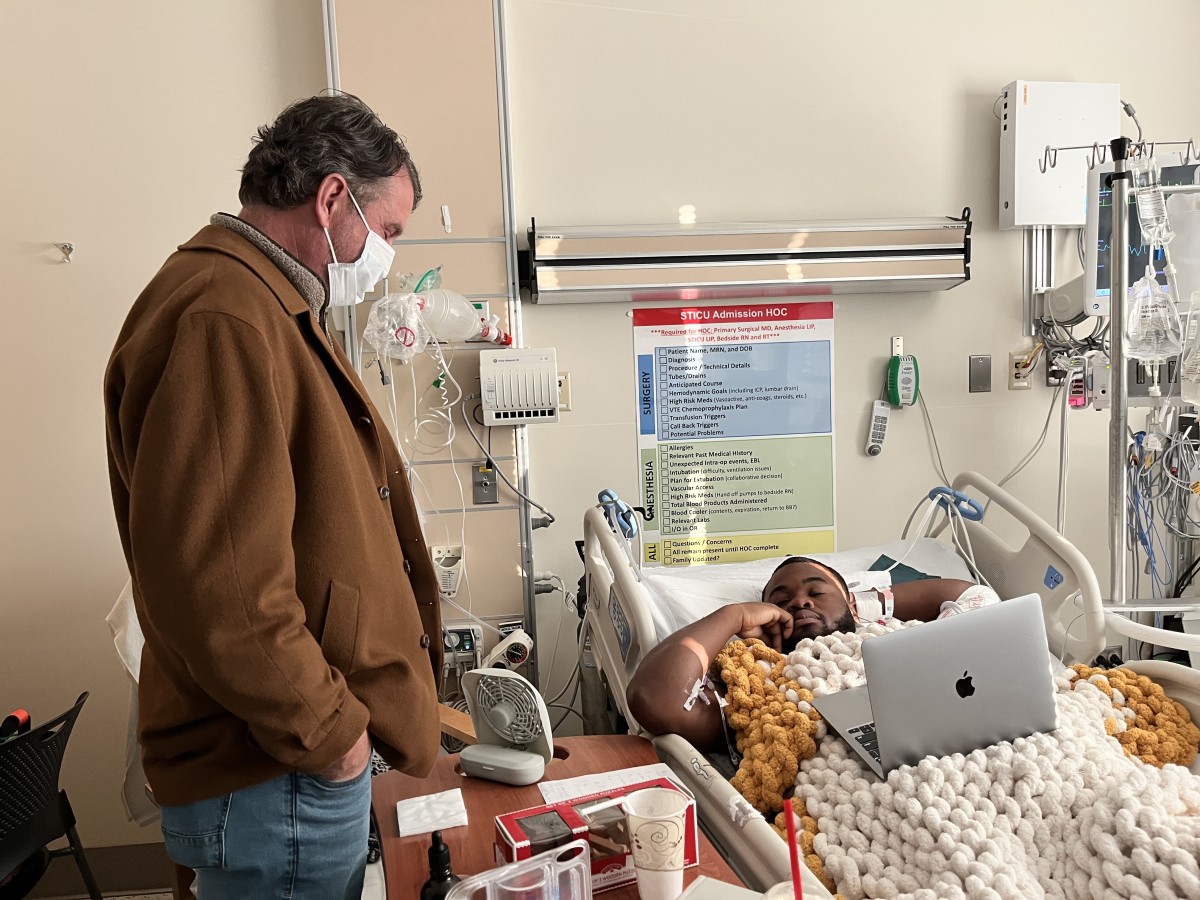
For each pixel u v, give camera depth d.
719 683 1.81
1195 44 2.78
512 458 2.51
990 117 2.71
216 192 2.39
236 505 1.03
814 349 2.69
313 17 2.39
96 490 2.42
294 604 1.06
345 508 1.17
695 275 2.46
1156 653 2.44
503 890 0.91
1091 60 2.74
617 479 2.64
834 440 2.73
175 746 1.15
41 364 2.37
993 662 1.35
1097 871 1.16
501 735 1.50
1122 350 2.16
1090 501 2.85
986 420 2.79
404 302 2.21
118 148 2.35
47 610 2.42
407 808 1.36
